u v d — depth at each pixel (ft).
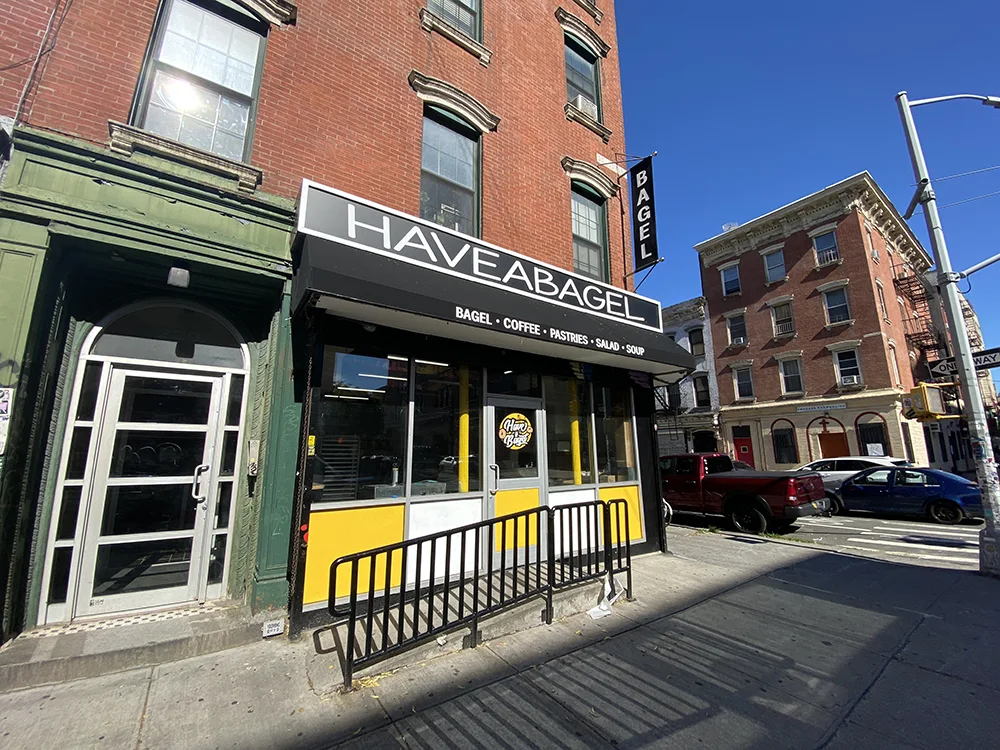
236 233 14.05
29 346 11.28
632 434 24.32
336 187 16.69
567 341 18.07
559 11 27.66
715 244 80.28
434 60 20.86
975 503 34.35
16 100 11.94
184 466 14.49
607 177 27.20
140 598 13.39
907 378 66.85
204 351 15.26
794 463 67.97
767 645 12.85
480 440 18.42
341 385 15.17
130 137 12.87
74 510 12.87
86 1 13.34
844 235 66.59
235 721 9.14
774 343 72.43
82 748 8.27
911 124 23.72
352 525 14.65
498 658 11.90
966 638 13.39
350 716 9.37
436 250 16.17
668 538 28.58
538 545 14.39
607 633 13.51
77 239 11.98
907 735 8.90
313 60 17.06
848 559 22.82
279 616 13.05
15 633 11.48
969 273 22.11
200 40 15.30
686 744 8.59
